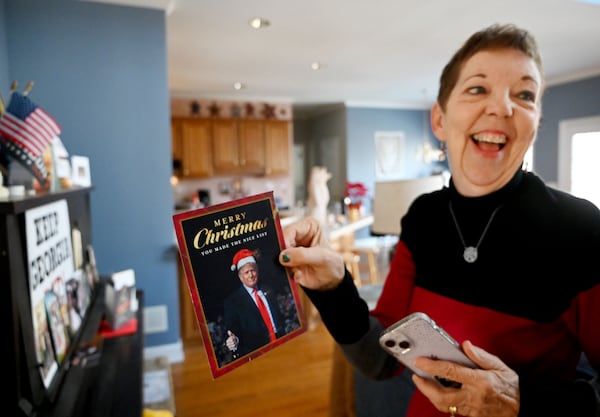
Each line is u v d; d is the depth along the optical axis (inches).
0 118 45.3
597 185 198.7
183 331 118.7
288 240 25.0
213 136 244.2
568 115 209.2
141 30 102.6
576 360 26.0
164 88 105.3
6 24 92.7
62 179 60.6
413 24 128.0
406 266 32.5
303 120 334.6
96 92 100.0
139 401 42.9
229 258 21.2
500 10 118.9
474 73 25.5
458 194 28.2
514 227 25.4
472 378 20.8
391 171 284.0
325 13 117.7
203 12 115.3
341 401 77.9
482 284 26.2
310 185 150.1
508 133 25.0
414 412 30.7
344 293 26.4
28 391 34.8
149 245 107.6
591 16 124.5
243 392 94.8
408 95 251.8
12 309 33.2
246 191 264.5
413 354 22.1
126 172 104.0
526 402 21.0
